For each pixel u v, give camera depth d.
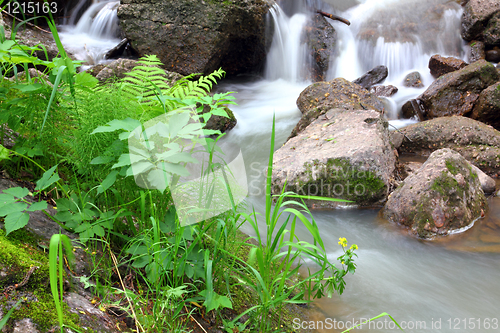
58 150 2.39
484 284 2.93
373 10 11.80
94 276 1.84
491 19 9.84
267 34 9.68
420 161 5.84
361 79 9.20
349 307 2.51
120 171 1.90
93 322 1.56
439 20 10.94
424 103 7.41
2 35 2.00
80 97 2.21
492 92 6.66
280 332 2.01
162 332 1.73
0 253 1.54
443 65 9.12
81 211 1.99
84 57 8.45
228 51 9.30
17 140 2.24
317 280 2.05
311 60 10.30
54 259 1.26
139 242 2.02
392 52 10.39
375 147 4.39
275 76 10.37
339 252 3.38
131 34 8.35
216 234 1.93
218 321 1.94
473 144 5.75
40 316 1.42
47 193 2.21
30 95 2.12
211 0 8.21
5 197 1.72
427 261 3.27
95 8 10.33
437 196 3.72
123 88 2.43
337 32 10.86
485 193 4.62
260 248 1.85
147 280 2.01
